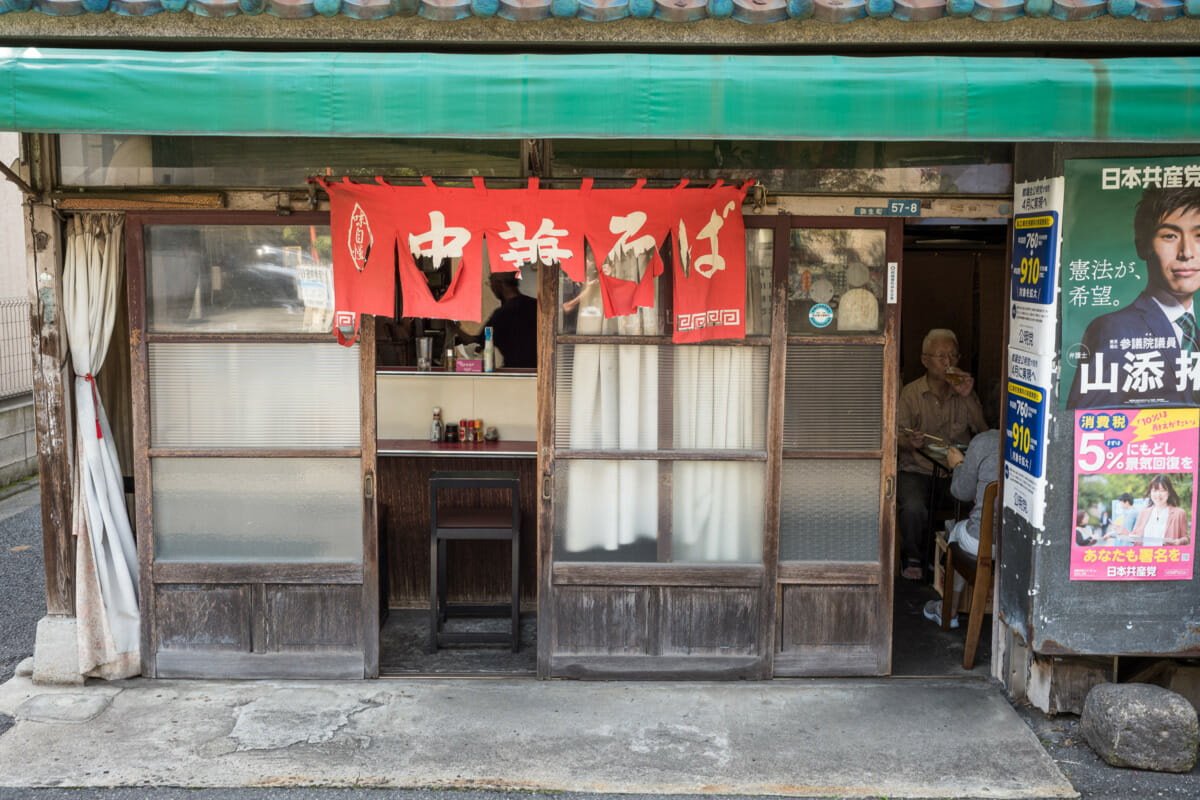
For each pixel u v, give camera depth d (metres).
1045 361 4.21
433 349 5.81
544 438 4.68
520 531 5.88
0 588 6.35
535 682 4.82
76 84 3.40
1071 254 4.14
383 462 5.84
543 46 3.89
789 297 4.64
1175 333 4.18
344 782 3.92
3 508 8.41
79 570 4.64
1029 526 4.37
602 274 4.31
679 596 4.79
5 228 9.53
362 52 3.89
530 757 4.12
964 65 3.49
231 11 3.68
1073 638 4.36
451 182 4.39
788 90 3.45
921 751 4.19
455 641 5.25
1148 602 4.34
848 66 3.48
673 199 4.30
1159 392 4.22
